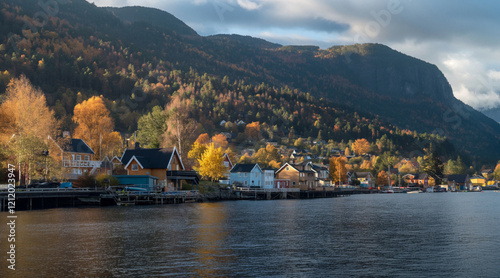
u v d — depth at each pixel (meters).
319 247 41.44
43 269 32.75
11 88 99.69
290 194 142.25
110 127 140.50
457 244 43.41
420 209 89.50
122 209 78.62
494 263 35.19
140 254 37.72
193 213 72.19
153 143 129.62
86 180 91.06
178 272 32.03
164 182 104.69
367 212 80.06
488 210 87.06
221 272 32.12
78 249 39.69
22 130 88.12
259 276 31.19
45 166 85.25
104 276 30.98
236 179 145.75
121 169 110.62
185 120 141.00
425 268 33.69
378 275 31.66
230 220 62.31
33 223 56.50
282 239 45.75
